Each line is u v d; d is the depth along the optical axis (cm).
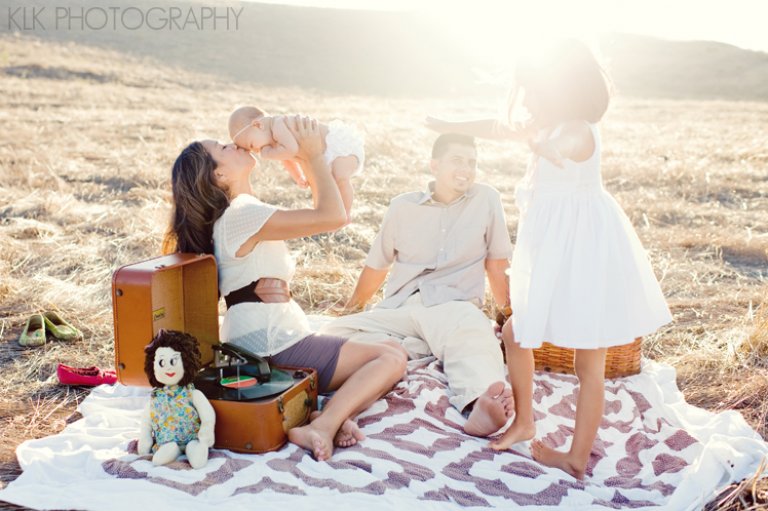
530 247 333
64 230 794
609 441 384
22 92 2448
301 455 340
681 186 1223
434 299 450
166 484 309
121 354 355
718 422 389
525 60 333
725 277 724
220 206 387
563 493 322
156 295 363
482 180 1266
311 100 3147
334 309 534
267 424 337
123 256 700
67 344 505
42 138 1532
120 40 3975
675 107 3462
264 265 388
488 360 412
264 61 4278
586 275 323
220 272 390
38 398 422
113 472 321
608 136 2088
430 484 321
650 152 1672
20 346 498
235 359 369
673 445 377
